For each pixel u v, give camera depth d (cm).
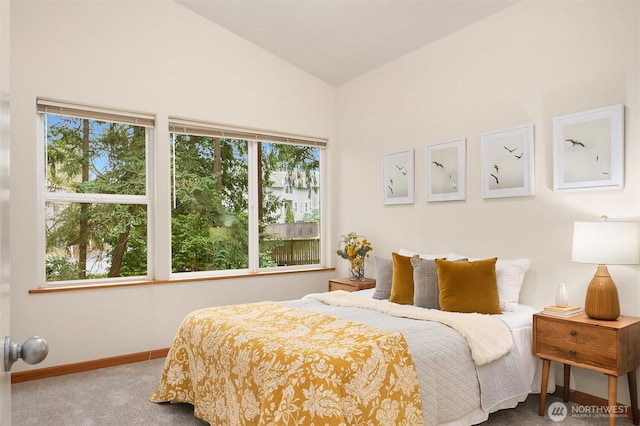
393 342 238
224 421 248
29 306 364
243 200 493
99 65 397
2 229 82
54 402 314
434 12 383
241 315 304
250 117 484
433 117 429
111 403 312
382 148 485
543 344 290
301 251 536
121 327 404
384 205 483
